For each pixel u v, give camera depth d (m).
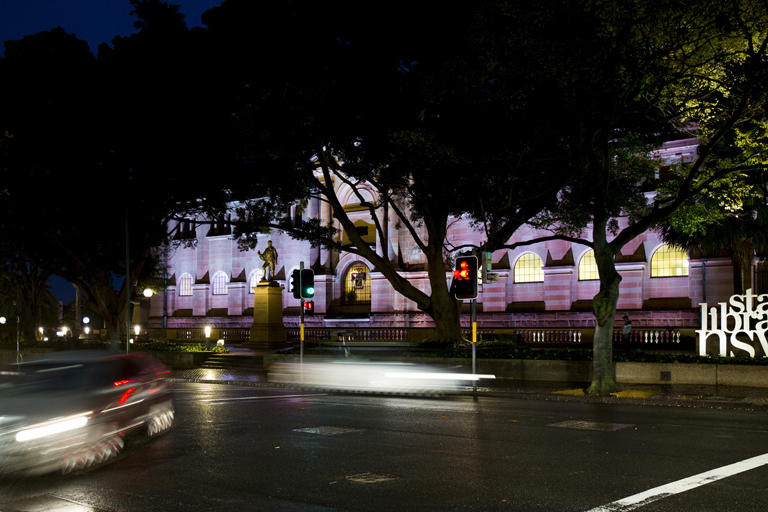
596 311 19.11
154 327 64.88
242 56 25.06
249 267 60.53
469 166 24.28
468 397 19.38
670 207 19.14
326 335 50.81
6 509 7.84
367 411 15.91
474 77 21.50
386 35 23.30
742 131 21.66
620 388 19.19
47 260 40.50
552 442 11.50
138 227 37.03
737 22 17.31
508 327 46.00
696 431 12.59
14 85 32.34
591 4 16.77
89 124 32.34
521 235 48.09
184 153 32.25
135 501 8.09
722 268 41.00
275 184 30.61
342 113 24.88
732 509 7.38
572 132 19.95
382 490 8.39
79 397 9.98
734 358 20.73
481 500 7.87
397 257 52.12
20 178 33.12
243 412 15.88
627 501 7.72
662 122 21.03
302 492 8.36
